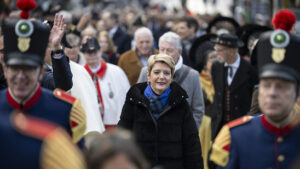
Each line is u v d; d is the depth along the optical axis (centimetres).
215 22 2020
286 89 643
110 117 1328
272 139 673
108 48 1947
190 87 1196
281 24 661
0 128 536
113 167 483
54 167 516
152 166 935
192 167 945
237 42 1383
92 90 1143
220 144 695
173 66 977
